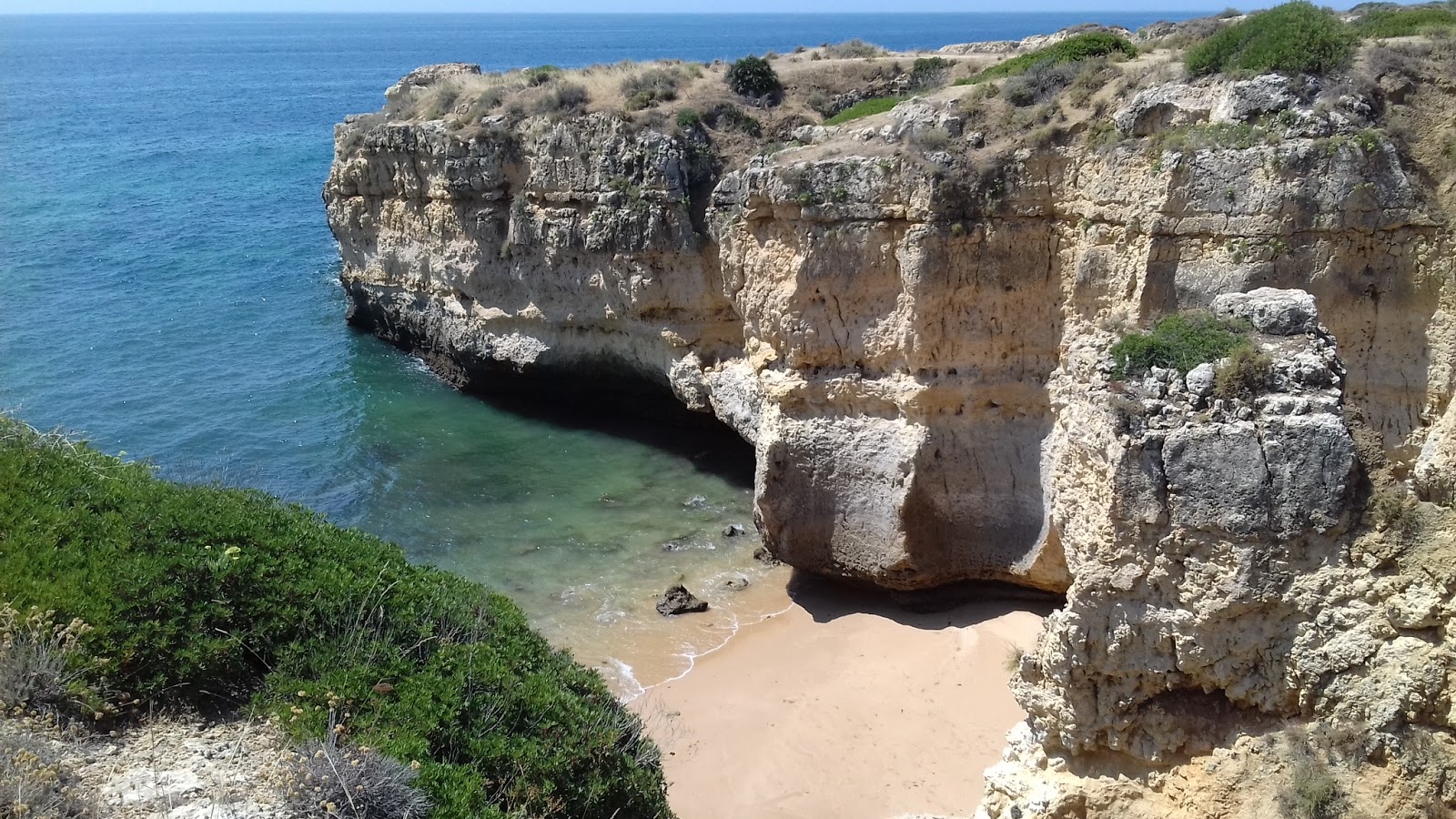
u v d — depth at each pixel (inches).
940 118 962.7
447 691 566.3
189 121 4766.2
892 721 812.6
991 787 560.7
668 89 1445.6
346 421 1482.5
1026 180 900.6
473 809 497.0
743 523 1187.3
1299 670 454.0
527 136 1429.6
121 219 2669.8
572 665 692.1
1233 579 457.1
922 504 962.7
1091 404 510.0
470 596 703.7
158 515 644.1
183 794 454.9
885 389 974.4
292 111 5251.0
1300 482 453.1
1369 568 448.5
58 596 553.0
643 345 1369.3
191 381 1596.9
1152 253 815.7
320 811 452.1
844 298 980.6
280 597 597.6
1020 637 899.4
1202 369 478.0
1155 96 848.9
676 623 979.9
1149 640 479.5
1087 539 501.0
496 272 1499.8
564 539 1155.3
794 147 1072.8
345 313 1955.0
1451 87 783.7
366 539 741.9
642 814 593.6
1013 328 928.9
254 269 2265.0
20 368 1601.9
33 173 3277.6
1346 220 764.6
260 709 531.5
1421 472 460.1
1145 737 492.4
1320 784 434.3
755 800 739.4
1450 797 422.6
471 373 1583.4
